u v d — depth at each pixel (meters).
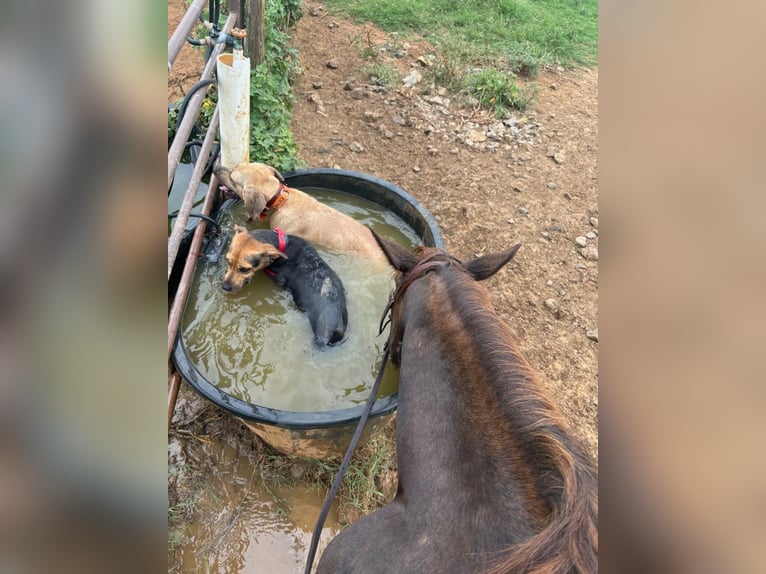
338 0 7.75
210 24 3.90
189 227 3.58
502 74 6.52
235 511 2.78
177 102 4.54
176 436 3.00
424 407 1.81
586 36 8.41
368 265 3.72
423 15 7.78
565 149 5.80
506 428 1.60
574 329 3.98
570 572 1.15
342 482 2.90
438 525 1.57
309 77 6.11
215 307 3.41
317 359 3.15
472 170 5.28
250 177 3.70
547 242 4.65
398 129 5.64
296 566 2.63
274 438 2.69
